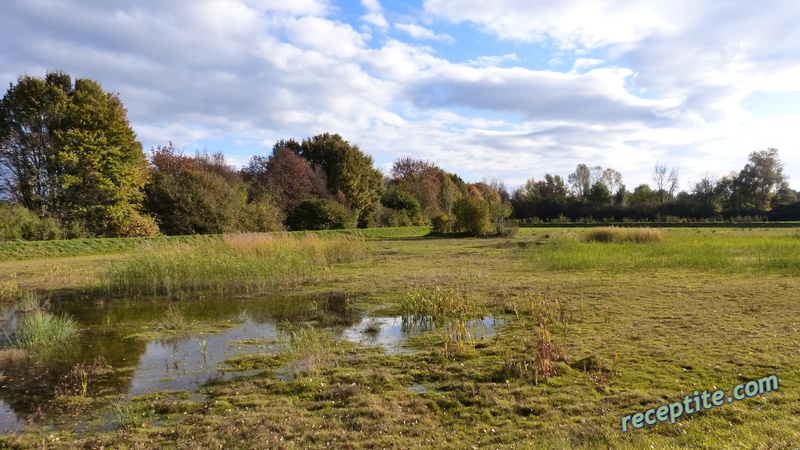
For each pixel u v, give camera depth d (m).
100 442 4.14
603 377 5.21
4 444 4.13
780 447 3.37
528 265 15.52
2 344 7.61
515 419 4.35
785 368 5.23
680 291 10.06
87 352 7.01
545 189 70.75
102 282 12.48
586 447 3.63
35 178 24.72
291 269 13.24
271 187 37.53
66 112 25.11
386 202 46.56
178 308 10.20
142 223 26.39
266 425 4.35
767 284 10.58
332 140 43.78
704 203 50.97
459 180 67.38
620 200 60.31
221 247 14.49
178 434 4.24
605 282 11.53
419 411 4.60
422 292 9.38
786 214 44.88
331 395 5.06
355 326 8.28
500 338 7.02
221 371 6.03
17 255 19.55
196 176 29.36
